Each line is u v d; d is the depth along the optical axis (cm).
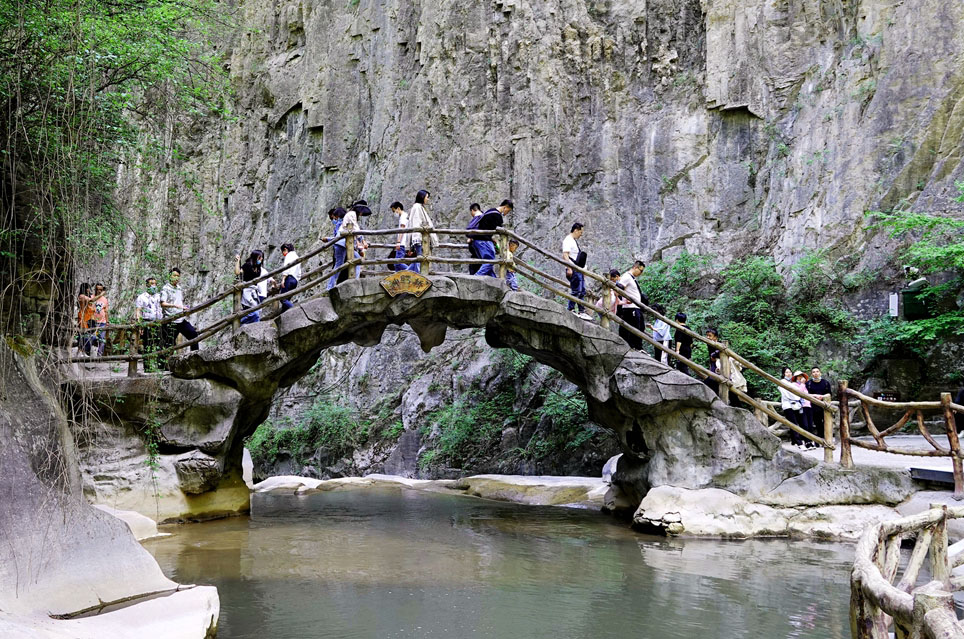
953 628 293
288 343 1192
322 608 708
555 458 1848
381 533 1132
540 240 2205
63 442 715
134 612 609
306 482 1870
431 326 1293
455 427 2038
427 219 1266
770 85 1983
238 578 821
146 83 926
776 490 1155
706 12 2098
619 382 1188
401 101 2534
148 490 1142
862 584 392
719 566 905
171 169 1012
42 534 635
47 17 723
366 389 2402
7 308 754
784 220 1862
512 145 2320
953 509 551
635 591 783
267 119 2925
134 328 1198
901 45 1769
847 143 1794
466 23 2444
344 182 2644
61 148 696
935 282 1583
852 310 1673
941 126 1672
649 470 1220
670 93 2142
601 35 2258
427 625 660
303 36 2917
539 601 742
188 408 1172
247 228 2875
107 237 849
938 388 1541
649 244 2066
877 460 1274
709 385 1330
